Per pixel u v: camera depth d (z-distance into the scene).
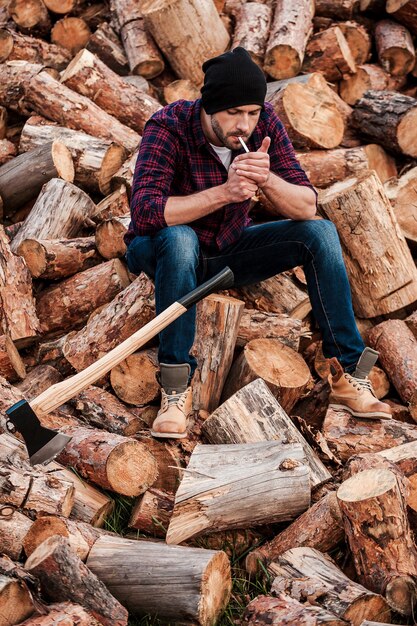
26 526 3.01
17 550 2.98
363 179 4.33
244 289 4.31
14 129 5.46
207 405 3.88
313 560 3.04
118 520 3.43
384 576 2.96
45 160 4.84
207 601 2.85
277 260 3.93
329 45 5.67
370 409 3.74
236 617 3.00
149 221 3.67
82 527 3.10
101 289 4.37
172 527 3.16
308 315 4.46
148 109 5.38
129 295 4.06
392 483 3.02
